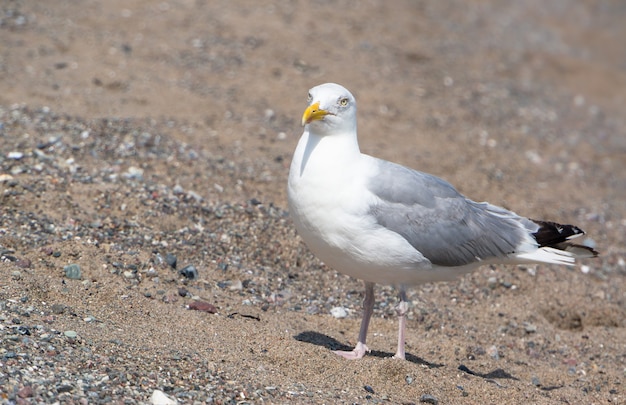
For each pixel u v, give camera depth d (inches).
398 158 673.6
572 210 652.1
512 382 400.2
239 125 684.7
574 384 418.6
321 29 912.9
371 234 362.3
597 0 1360.7
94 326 363.3
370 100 780.0
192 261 463.8
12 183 491.2
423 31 985.5
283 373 355.3
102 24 832.3
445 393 361.1
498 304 497.4
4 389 293.0
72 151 564.1
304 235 374.9
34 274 403.5
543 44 1093.1
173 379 326.3
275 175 603.5
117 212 494.6
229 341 377.1
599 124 858.8
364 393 347.3
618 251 593.9
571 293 518.9
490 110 820.0
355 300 470.3
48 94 663.8
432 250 374.9
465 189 650.8
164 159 586.6
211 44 827.4
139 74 743.1
